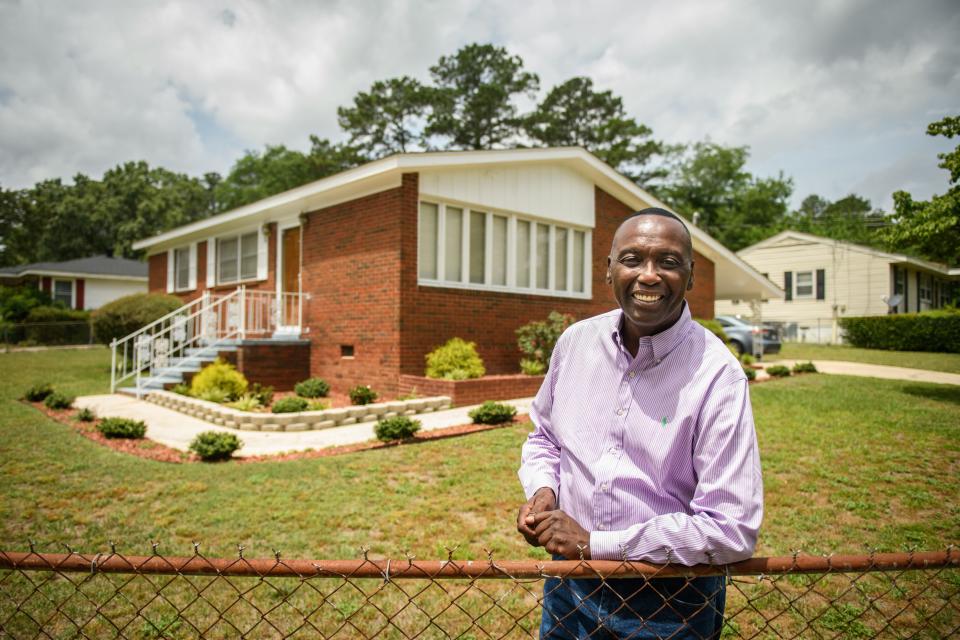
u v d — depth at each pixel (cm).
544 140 3769
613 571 128
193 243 1605
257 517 413
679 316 141
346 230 1074
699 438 128
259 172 4616
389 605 295
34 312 2458
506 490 473
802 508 430
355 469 534
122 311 1354
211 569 145
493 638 266
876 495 458
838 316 2400
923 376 1304
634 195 1359
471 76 3866
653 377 136
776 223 4056
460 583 319
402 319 962
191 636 269
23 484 495
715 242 1580
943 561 136
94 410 845
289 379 1126
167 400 955
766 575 134
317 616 286
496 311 1114
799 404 873
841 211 6419
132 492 472
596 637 143
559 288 1258
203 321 1159
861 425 715
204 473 527
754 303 2016
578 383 150
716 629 141
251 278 1368
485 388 941
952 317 1903
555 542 132
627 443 136
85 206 4797
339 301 1088
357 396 877
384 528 393
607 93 3688
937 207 831
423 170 977
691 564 120
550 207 1205
